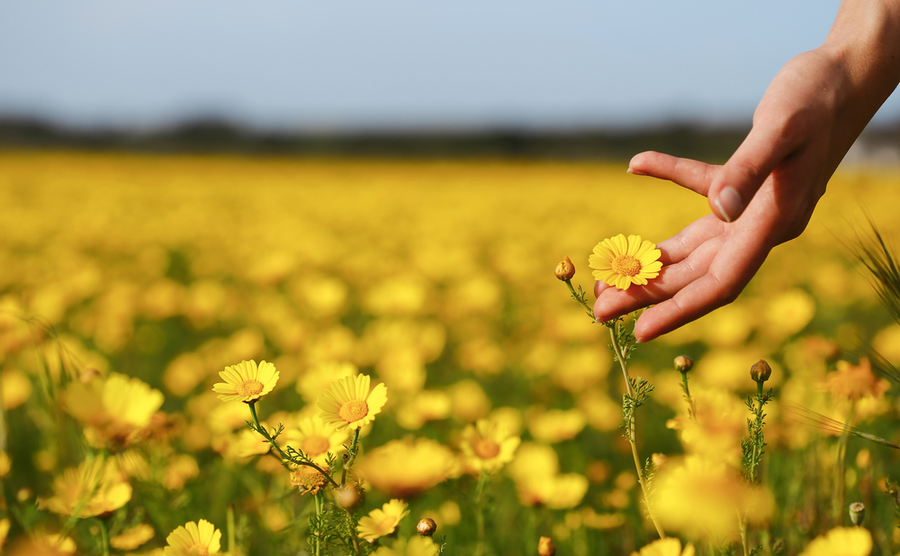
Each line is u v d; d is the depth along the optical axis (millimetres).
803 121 986
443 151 19344
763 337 1946
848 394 1107
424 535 1020
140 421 1101
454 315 2553
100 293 2869
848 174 9648
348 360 1673
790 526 1117
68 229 4426
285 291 3156
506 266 3252
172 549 1013
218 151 19562
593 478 1299
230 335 2506
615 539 1214
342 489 988
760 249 1014
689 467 1010
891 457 1201
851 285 2434
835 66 1007
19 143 18344
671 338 2094
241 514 1131
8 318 1603
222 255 3877
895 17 1016
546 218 5570
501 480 1300
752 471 997
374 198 7000
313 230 4523
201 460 1302
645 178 10711
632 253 1030
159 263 3547
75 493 1099
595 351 1901
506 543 1206
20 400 1327
